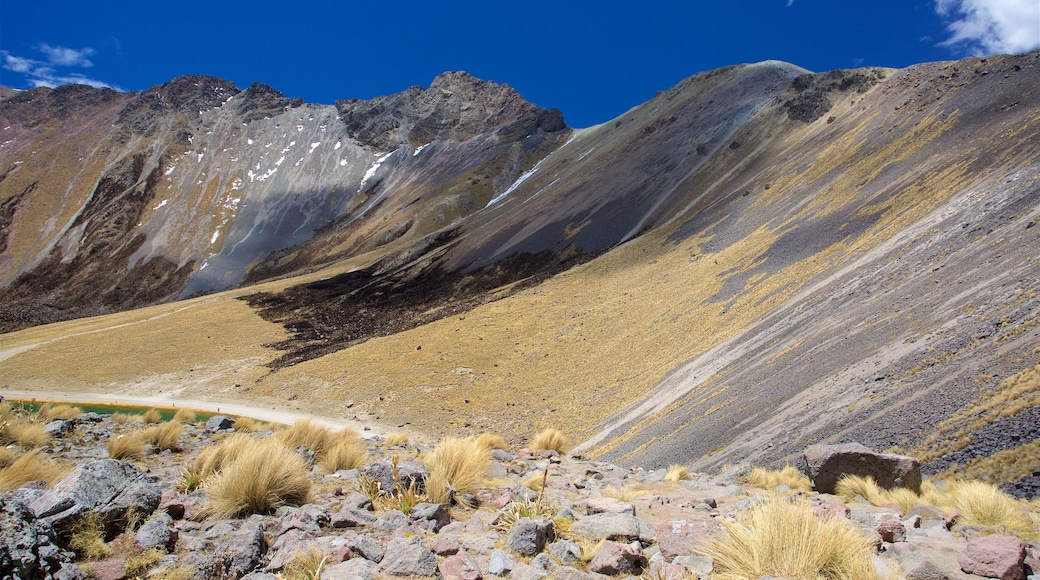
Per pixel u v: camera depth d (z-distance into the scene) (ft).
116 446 32.01
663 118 637.71
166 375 290.35
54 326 426.51
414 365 255.70
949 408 70.23
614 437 140.56
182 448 35.99
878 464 35.86
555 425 176.24
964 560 17.42
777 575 15.57
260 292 503.61
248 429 47.62
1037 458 50.47
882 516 25.00
